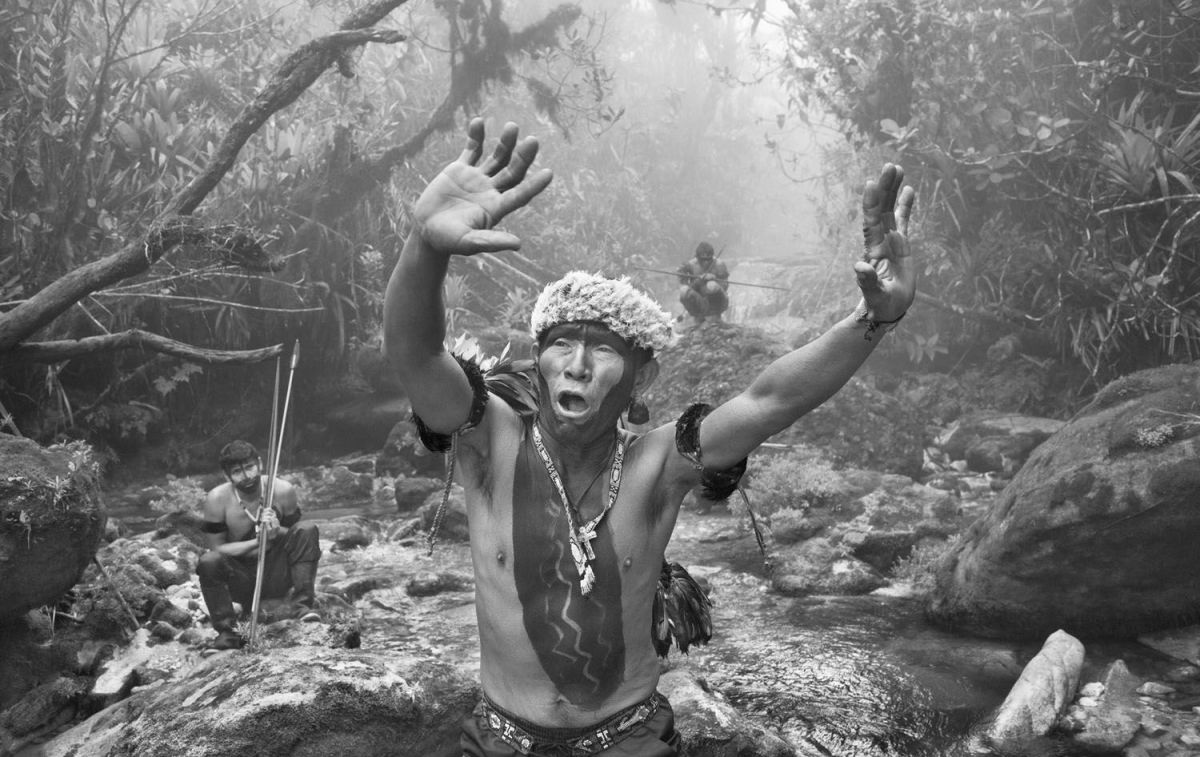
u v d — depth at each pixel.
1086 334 10.91
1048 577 5.19
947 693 4.71
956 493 8.88
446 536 7.96
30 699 4.54
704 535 7.81
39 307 7.77
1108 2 10.66
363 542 7.86
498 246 1.62
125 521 9.00
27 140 9.73
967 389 11.84
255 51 13.38
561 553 2.04
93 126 9.70
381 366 12.70
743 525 7.81
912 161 12.00
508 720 2.09
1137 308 9.80
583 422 2.00
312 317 12.77
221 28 13.09
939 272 12.15
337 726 3.49
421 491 9.41
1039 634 5.32
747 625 5.75
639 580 2.09
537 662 2.05
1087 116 10.54
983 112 10.95
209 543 5.40
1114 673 4.68
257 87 13.02
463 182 1.70
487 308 16.02
